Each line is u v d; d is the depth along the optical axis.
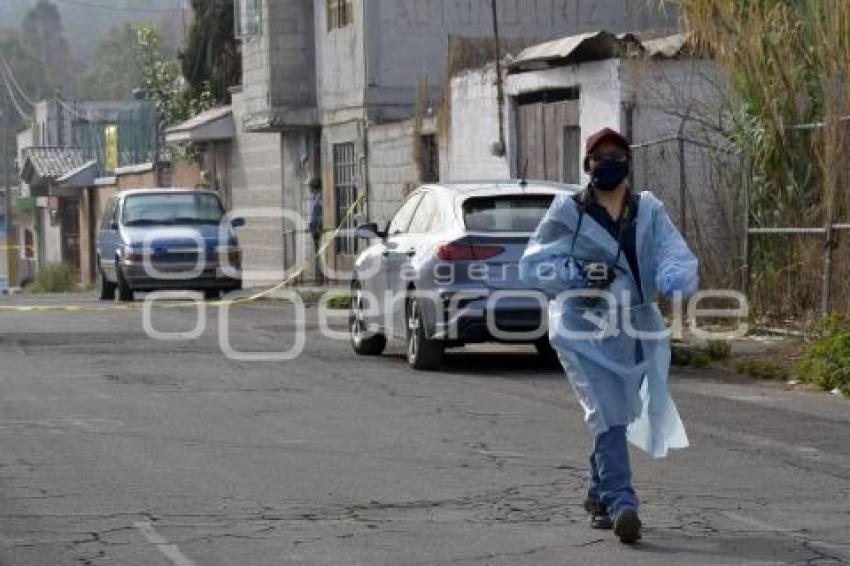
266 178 54.44
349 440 17.20
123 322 33.66
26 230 102.25
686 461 15.89
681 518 13.18
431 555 11.91
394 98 45.28
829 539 12.38
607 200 12.57
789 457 16.12
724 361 23.83
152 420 18.67
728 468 15.50
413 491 14.37
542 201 23.17
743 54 26.83
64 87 156.25
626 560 11.72
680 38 31.44
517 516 13.30
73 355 26.17
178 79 70.75
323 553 11.99
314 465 15.69
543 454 16.30
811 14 26.08
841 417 18.84
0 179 119.56
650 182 30.64
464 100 37.59
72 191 82.19
